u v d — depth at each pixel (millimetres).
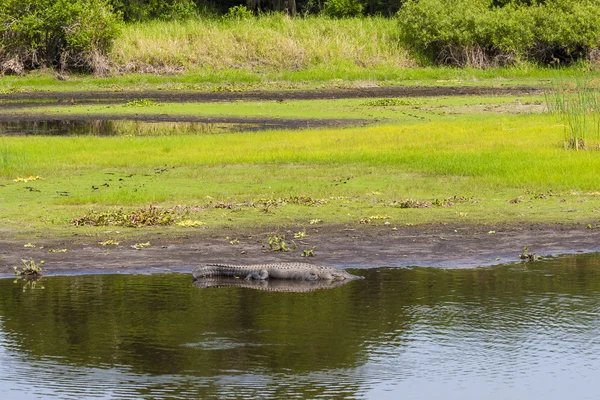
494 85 138250
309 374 24797
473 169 61031
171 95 131000
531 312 30438
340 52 163125
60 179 61281
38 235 43656
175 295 33062
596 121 81625
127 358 25812
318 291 33688
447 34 161875
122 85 145250
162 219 46406
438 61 165375
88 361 25609
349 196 53938
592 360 25766
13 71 153625
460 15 164500
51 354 26328
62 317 29984
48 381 24234
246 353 26281
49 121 101500
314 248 40688
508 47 161625
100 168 66250
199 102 120875
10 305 31547
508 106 106938
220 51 162375
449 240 42250
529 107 104938
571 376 24641
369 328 28688
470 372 24812
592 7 166875
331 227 45250
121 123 99062
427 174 61281
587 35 161125
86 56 155000
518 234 43375
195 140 80188
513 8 173625
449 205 50594
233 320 29672
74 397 22984
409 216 47844
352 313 30438
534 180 56750
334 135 82000
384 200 52531
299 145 75812
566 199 51750
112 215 47438
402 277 35562
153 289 33969
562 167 60375
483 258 38844
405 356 26094
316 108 111250
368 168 64062
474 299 32094
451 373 24859
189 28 168750
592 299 31953
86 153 73250
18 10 154500
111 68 155375
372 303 31703
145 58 158500
